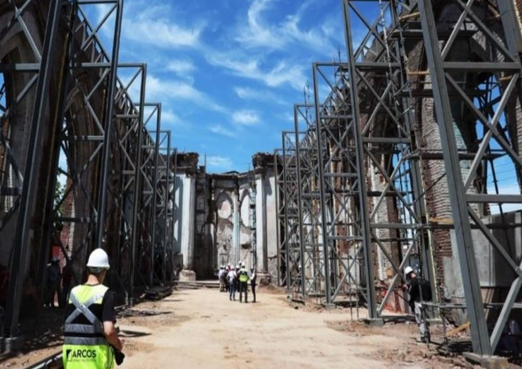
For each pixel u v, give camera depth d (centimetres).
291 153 3238
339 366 693
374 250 1755
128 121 2250
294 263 3083
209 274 4009
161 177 3734
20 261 764
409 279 1054
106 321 321
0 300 1009
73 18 1216
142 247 2591
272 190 3859
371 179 1827
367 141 1234
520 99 788
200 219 4053
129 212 2541
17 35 1171
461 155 972
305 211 3089
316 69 1891
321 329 1134
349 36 1291
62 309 1281
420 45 1286
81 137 1201
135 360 729
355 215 2133
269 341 946
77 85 1288
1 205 1199
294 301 2072
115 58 1200
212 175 4262
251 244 3984
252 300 2256
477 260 955
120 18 1234
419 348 829
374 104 1784
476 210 1078
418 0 817
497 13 970
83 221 1194
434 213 1197
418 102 1288
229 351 827
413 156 1110
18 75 1198
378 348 844
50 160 1185
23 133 1209
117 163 2112
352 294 2062
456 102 1155
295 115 2489
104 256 356
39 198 1223
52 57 862
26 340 830
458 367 668
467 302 686
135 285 2602
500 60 940
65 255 1176
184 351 819
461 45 1130
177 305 1867
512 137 907
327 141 2495
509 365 645
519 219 824
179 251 3700
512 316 828
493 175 992
